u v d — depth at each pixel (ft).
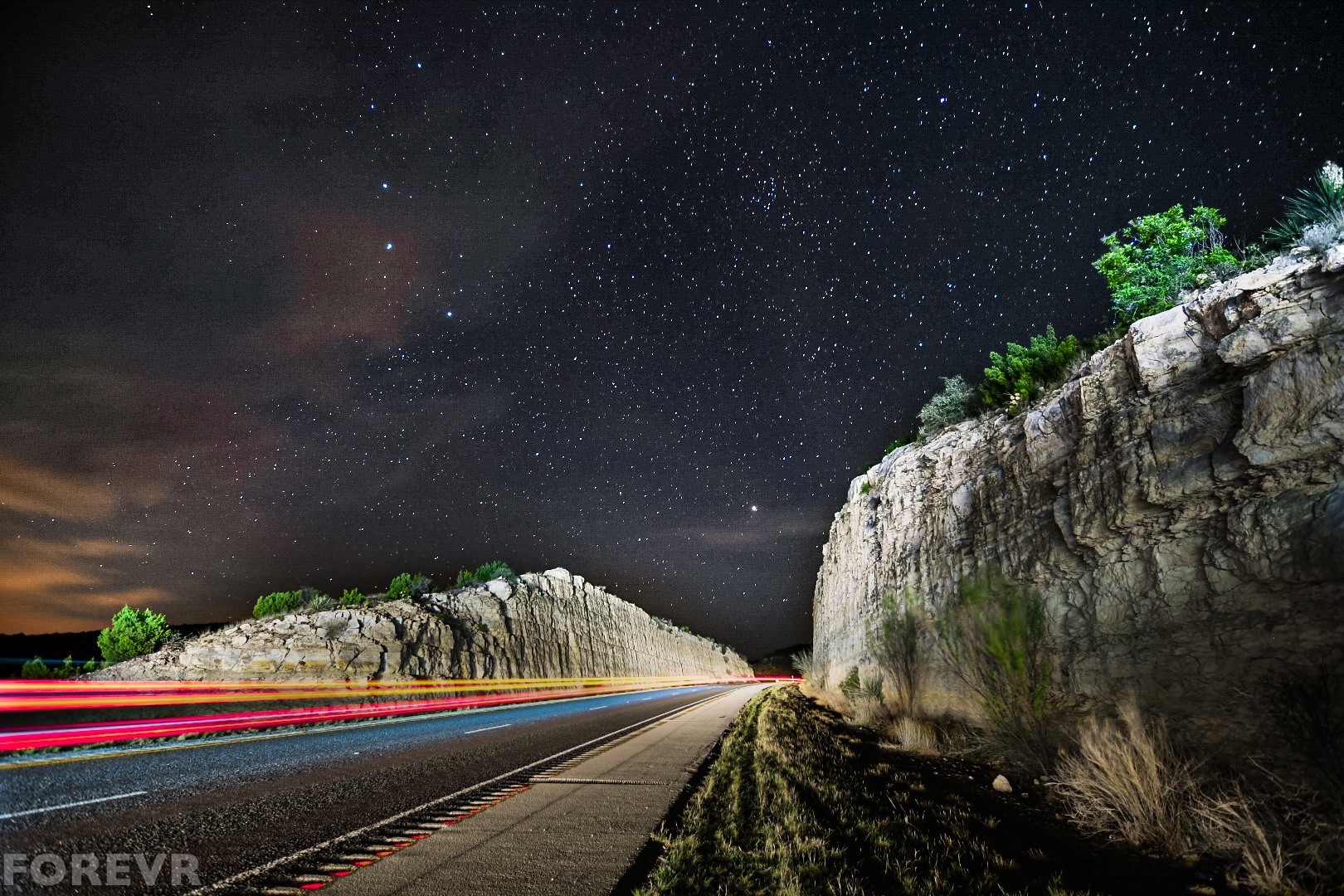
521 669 114.21
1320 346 20.92
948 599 46.37
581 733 48.70
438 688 84.53
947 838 18.97
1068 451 33.53
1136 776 20.30
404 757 34.19
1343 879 15.05
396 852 16.96
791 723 52.60
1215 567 23.08
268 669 70.85
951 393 69.05
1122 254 42.32
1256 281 23.94
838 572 112.88
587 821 20.56
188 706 54.60
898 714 49.83
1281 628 20.13
